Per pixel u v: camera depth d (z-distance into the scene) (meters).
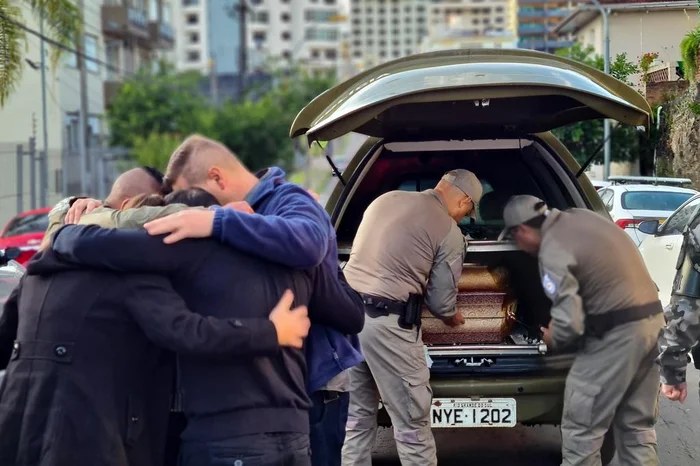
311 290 3.32
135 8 40.72
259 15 151.88
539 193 5.68
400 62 5.30
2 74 10.99
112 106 37.72
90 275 2.97
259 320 3.00
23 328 3.01
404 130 5.62
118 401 2.94
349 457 4.74
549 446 5.82
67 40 13.20
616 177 6.66
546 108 5.23
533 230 4.01
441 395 4.65
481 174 5.82
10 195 19.72
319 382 3.48
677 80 5.79
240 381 3.02
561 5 14.91
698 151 5.70
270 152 47.19
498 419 4.64
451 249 4.56
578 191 5.43
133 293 2.95
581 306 3.86
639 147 7.39
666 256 6.31
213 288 3.02
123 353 2.96
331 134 4.50
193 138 3.46
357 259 4.65
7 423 2.95
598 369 3.92
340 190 5.69
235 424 2.99
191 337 2.89
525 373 4.69
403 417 4.55
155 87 38.97
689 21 5.96
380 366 4.54
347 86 5.29
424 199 4.65
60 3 12.77
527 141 5.59
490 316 4.79
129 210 3.15
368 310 4.52
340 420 3.77
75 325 2.94
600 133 7.55
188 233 2.99
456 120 5.43
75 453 2.88
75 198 3.71
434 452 4.64
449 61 5.24
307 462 3.15
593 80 4.77
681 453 5.49
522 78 4.44
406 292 4.53
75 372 2.91
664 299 6.32
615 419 4.05
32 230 15.58
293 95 58.56
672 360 3.94
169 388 3.09
